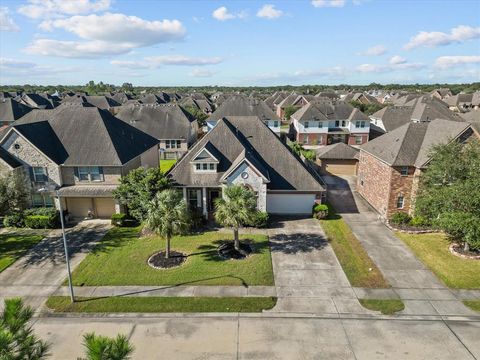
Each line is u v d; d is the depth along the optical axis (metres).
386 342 18.19
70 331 19.09
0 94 125.94
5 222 33.34
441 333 18.86
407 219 32.97
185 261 26.56
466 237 25.25
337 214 36.56
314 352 17.53
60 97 140.25
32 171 34.72
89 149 35.50
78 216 36.19
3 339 7.67
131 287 23.20
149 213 25.91
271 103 137.38
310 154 57.62
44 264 26.39
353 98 127.94
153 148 46.38
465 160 27.88
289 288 22.98
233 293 22.44
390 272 24.89
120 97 141.38
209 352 17.58
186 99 120.88
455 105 118.94
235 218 26.42
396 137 36.56
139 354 17.44
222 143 36.28
